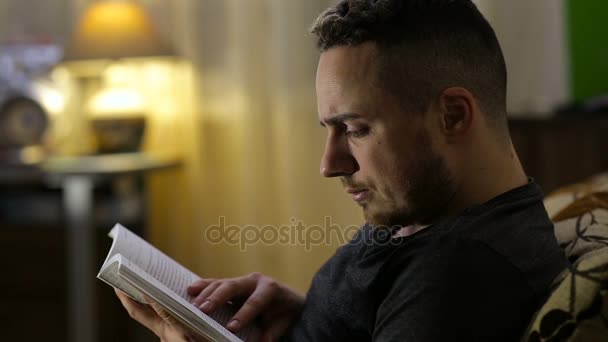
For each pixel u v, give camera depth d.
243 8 3.83
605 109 3.12
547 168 3.09
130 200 3.66
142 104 3.71
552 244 1.18
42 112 3.80
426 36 1.14
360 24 1.14
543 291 1.12
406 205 1.16
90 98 3.88
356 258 1.30
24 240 3.57
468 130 1.16
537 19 3.53
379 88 1.13
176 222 3.94
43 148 3.76
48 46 3.84
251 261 3.91
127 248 1.43
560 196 1.73
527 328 1.09
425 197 1.16
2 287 3.62
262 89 3.87
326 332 1.31
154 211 3.71
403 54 1.13
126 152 3.69
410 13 1.14
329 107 1.17
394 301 1.12
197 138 3.92
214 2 3.85
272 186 3.90
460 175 1.16
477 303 1.07
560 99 3.54
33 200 3.60
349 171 1.19
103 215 3.61
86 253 3.46
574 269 1.09
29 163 3.53
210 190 3.93
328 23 1.17
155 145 3.93
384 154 1.14
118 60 3.50
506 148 1.22
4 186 3.78
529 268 1.12
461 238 1.11
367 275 1.22
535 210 1.19
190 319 1.21
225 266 3.95
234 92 3.88
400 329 1.08
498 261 1.10
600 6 3.40
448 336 1.05
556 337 1.06
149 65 3.88
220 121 3.91
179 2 3.87
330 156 1.19
